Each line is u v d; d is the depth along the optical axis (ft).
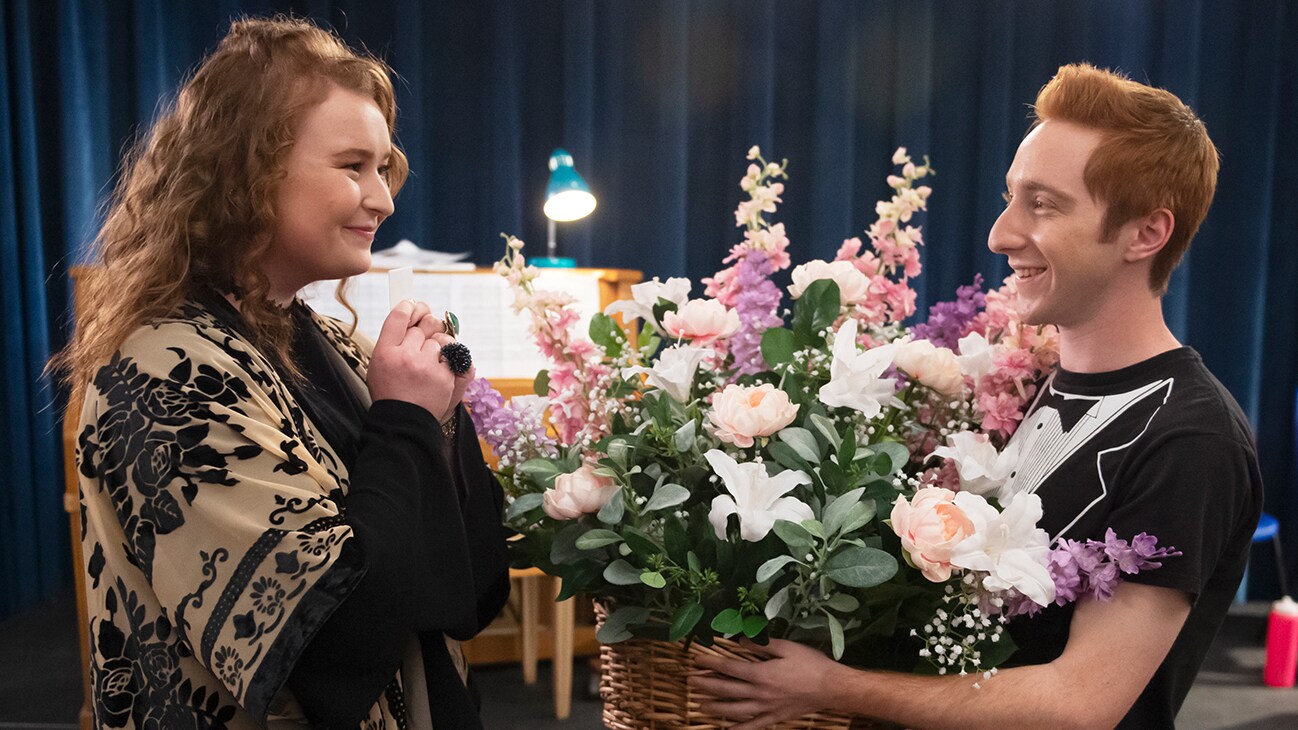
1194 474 3.09
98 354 2.94
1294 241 13.30
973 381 3.65
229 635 2.62
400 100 13.15
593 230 13.84
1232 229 13.30
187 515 2.68
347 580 2.64
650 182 13.80
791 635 3.06
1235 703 9.90
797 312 3.53
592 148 13.70
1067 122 3.36
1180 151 3.24
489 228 13.61
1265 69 13.10
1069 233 3.32
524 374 8.96
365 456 3.00
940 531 2.72
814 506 2.98
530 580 9.84
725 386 3.31
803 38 14.03
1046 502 3.42
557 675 9.14
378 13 13.10
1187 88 13.29
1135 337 3.44
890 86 14.07
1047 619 3.32
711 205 14.14
